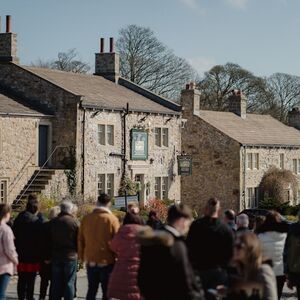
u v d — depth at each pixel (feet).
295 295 59.77
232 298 31.53
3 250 43.80
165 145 149.79
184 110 172.96
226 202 167.22
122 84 160.35
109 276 45.70
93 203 122.31
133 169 139.54
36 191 120.47
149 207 130.72
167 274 29.35
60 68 253.65
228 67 267.80
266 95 276.82
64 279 47.80
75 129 125.90
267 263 31.94
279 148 182.91
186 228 33.63
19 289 50.72
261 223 50.49
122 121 136.87
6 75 133.90
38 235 49.75
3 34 134.62
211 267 38.99
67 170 124.77
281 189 173.06
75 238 47.78
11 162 119.14
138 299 42.04
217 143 168.66
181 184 173.99
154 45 241.76
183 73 246.88
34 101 130.21
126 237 42.68
